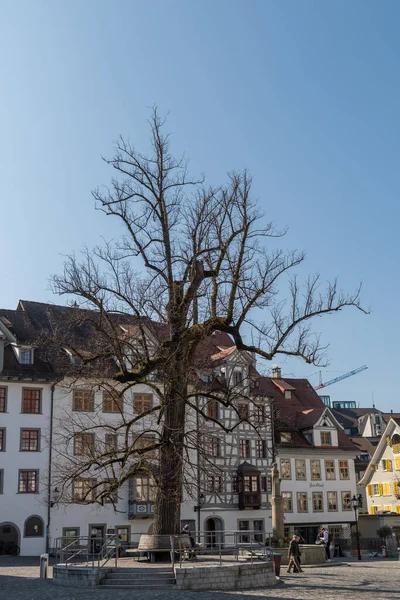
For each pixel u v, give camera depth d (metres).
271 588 21.52
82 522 44.59
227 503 50.97
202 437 28.16
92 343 34.78
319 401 64.75
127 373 25.70
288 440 56.66
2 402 44.09
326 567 33.50
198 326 25.89
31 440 44.31
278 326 26.00
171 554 22.36
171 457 25.12
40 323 49.31
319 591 20.38
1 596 19.12
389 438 67.00
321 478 56.81
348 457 58.50
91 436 41.91
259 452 53.62
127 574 21.98
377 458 68.38
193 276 26.03
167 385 25.12
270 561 23.53
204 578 21.33
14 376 44.19
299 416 59.91
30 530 43.06
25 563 36.66
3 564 35.91
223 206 26.72
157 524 25.19
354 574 27.62
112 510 45.66
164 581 21.50
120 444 45.03
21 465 43.62
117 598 18.25
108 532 45.22
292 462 55.59
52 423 44.72
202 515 49.72
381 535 54.28
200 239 26.53
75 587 21.62
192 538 29.52
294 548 29.23
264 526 52.38
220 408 51.97
